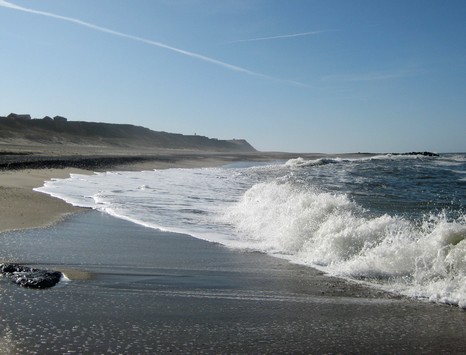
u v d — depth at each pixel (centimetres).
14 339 364
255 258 700
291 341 380
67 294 483
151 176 2534
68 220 991
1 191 1354
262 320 428
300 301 487
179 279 570
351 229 700
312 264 662
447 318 436
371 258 615
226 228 968
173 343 370
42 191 1466
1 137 7281
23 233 817
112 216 1080
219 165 4534
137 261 655
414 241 625
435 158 4709
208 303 476
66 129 9538
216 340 379
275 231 866
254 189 1334
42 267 596
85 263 627
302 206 918
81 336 376
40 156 3259
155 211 1177
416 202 1400
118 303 465
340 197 966
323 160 4141
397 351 363
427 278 547
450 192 1697
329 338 387
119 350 352
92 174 2456
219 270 621
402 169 2945
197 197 1523
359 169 3041
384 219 730
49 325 396
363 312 453
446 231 593
